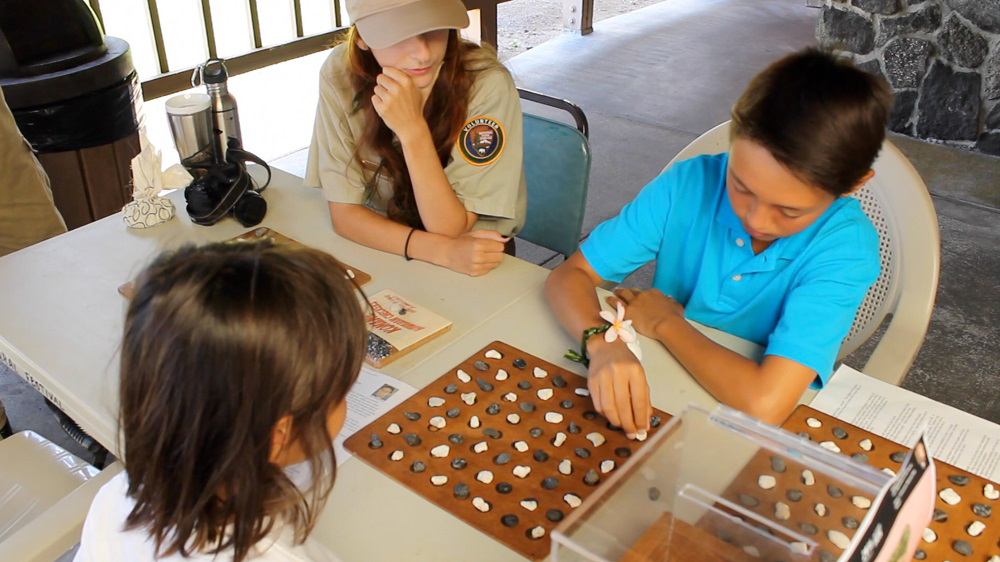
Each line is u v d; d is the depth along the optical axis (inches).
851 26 162.9
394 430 41.8
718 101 183.9
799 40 228.1
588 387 44.0
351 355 27.5
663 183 55.6
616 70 201.8
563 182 72.5
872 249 48.4
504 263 59.9
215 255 26.1
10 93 92.7
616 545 32.4
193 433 25.3
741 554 33.4
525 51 216.2
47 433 87.3
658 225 55.4
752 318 52.8
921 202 54.6
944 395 94.0
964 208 136.2
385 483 38.7
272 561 28.1
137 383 25.7
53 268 57.9
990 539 35.1
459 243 58.9
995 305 111.0
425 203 61.8
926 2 151.3
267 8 149.7
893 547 25.8
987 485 38.1
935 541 35.0
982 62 148.9
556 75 197.0
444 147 63.8
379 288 56.2
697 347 47.0
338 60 66.1
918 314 53.7
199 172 65.4
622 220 56.6
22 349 48.8
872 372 50.9
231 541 27.0
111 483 32.2
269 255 26.5
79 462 57.2
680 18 248.7
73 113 97.8
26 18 94.3
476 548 35.3
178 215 66.5
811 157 38.2
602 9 260.5
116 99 102.4
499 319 52.6
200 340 24.4
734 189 43.6
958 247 124.4
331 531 36.1
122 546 29.5
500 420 42.6
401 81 58.3
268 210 67.6
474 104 63.7
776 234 44.0
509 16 251.3
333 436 31.0
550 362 47.8
